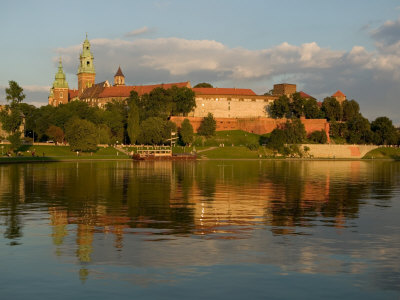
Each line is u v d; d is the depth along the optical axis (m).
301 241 27.77
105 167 106.81
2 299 18.64
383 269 22.47
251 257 24.23
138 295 19.11
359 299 18.86
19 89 138.88
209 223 33.31
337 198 48.78
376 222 34.12
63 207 40.72
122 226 32.03
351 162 170.38
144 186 60.31
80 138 163.25
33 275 21.39
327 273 21.83
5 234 29.36
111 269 22.22
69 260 23.61
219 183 66.12
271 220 34.75
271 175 85.62
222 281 20.67
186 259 23.81
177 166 117.00
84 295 19.11
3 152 153.38
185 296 19.03
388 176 86.06
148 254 24.69
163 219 34.88
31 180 67.94
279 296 19.08
